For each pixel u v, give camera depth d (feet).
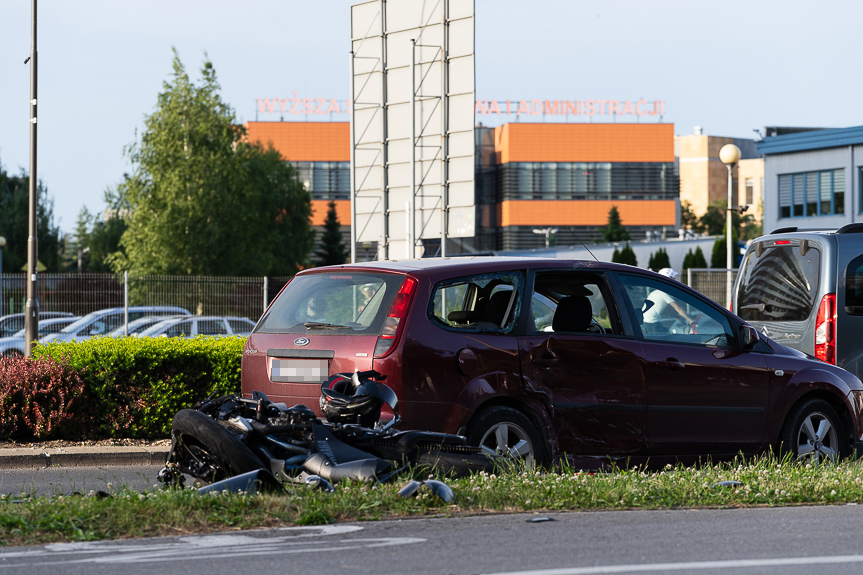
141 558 22.40
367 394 30.17
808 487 32.45
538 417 34.32
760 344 40.63
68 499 28.07
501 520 27.09
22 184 286.87
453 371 32.65
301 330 34.45
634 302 37.70
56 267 285.64
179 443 30.50
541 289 36.06
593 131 508.94
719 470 35.70
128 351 50.47
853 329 54.34
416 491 28.04
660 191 511.81
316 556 22.63
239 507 26.32
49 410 49.26
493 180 517.14
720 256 258.37
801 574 21.66
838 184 218.79
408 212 102.06
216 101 263.70
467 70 98.63
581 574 21.09
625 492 30.27
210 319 118.93
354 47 106.01
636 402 36.40
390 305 32.83
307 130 497.46
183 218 255.09
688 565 22.18
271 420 29.91
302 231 340.80
